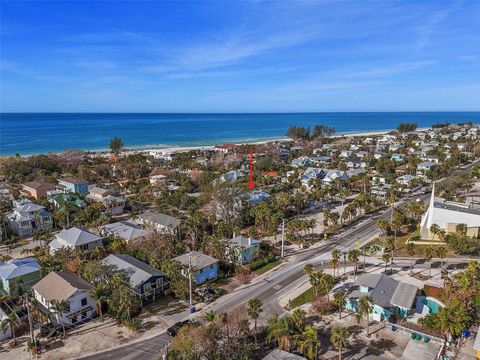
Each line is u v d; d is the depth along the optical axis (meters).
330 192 126.06
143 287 59.97
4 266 64.25
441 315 49.06
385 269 70.75
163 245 76.19
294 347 46.03
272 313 56.44
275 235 90.38
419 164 164.25
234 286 66.19
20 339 50.56
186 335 45.75
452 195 119.38
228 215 99.06
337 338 43.62
